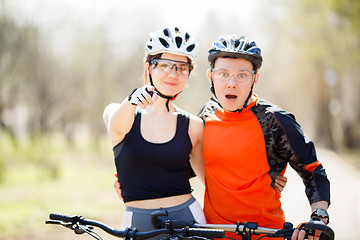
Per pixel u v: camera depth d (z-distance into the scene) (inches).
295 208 417.7
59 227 324.5
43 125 905.5
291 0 1027.3
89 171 720.3
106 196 489.4
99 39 989.8
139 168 125.8
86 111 1048.2
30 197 458.6
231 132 130.1
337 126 1701.5
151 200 126.1
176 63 128.4
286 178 129.7
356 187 587.5
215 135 132.2
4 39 719.7
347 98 1471.5
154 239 124.2
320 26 924.6
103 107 1051.3
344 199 480.1
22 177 589.3
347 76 1258.0
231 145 129.1
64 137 1103.6
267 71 1614.2
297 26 1080.2
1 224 320.2
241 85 125.7
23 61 772.0
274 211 132.0
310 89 1565.0
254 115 128.6
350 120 1518.2
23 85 840.9
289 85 1628.9
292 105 2000.5
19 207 396.8
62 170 700.0
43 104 887.1
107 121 134.2
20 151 654.5
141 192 126.3
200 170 139.8
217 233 103.9
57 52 915.4
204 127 136.5
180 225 110.4
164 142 126.8
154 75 130.0
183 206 127.6
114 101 1084.5
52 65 897.5
